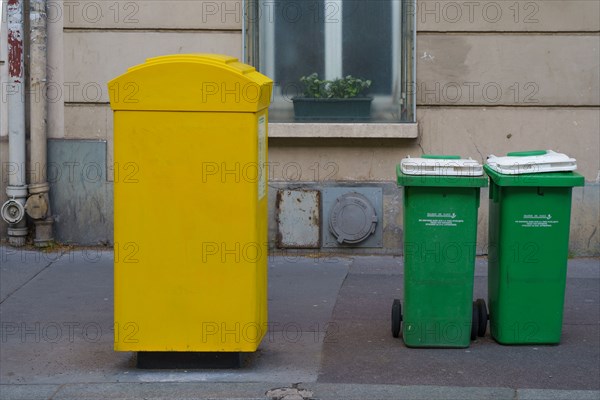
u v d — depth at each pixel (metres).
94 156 9.84
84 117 9.82
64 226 9.95
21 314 7.77
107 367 6.49
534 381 6.16
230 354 6.33
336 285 8.62
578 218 9.60
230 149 6.02
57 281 8.79
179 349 6.22
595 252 9.64
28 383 6.18
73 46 9.73
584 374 6.29
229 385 6.06
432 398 5.86
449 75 9.55
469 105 9.58
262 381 6.14
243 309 6.17
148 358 6.36
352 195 9.66
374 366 6.45
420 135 9.63
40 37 9.62
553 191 6.66
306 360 6.57
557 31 9.45
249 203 6.07
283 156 9.71
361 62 9.75
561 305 6.79
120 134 6.04
